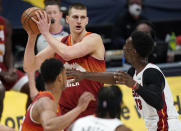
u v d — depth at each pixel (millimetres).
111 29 23344
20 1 21906
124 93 14898
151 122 10375
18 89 14570
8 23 14641
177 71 15648
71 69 10906
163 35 24859
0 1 15039
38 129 9367
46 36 10828
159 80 9812
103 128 8266
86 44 10953
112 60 17000
